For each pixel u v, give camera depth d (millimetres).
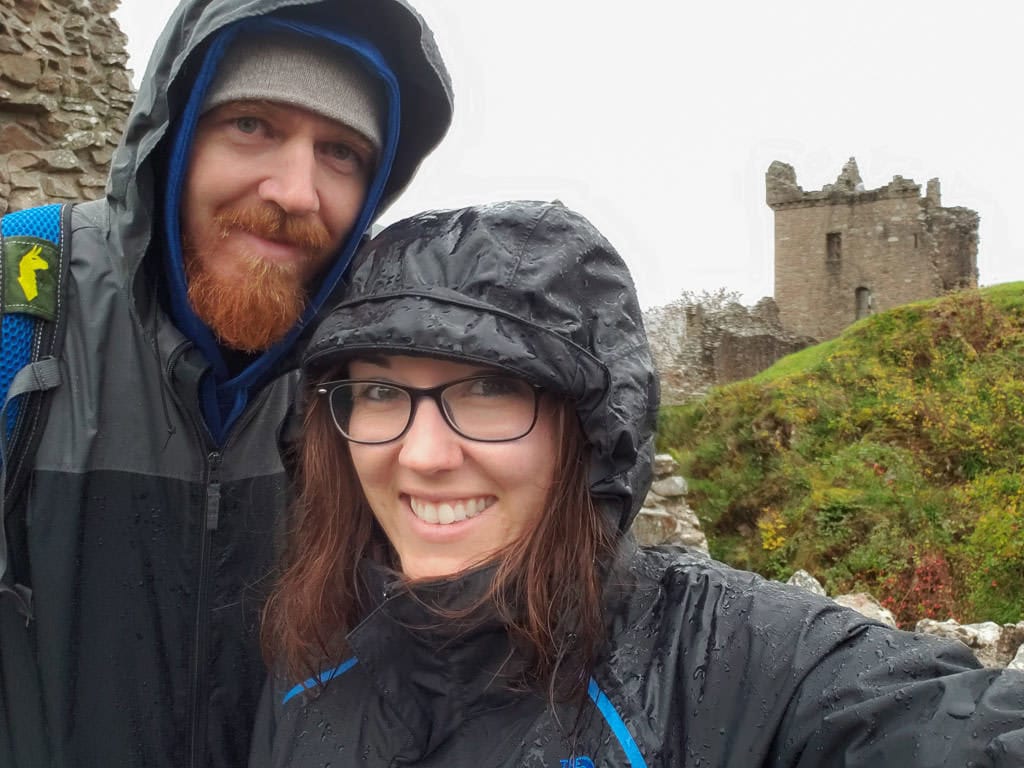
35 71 2102
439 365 399
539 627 383
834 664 347
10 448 555
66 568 567
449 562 409
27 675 572
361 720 437
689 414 4215
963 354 4102
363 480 437
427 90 639
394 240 435
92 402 579
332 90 558
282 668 499
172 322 602
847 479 3318
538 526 402
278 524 621
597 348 408
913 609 2625
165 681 596
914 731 307
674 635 383
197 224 578
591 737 366
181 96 557
